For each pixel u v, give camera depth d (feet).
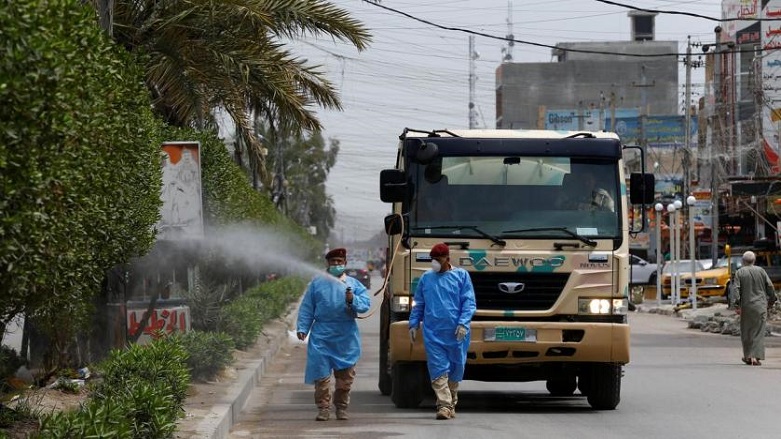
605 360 133.18
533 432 119.34
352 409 144.25
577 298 133.39
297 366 223.30
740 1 629.10
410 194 135.03
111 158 96.27
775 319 320.29
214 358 159.12
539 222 134.31
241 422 132.98
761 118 499.92
